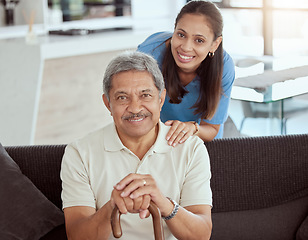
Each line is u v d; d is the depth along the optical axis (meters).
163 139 1.86
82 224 1.67
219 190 2.17
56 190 2.14
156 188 1.51
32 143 4.15
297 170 2.21
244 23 5.41
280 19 4.99
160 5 6.16
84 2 5.46
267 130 3.01
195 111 2.30
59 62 4.20
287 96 2.77
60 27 5.06
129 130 1.75
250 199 2.19
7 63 4.11
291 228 2.21
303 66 3.42
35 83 4.05
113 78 1.73
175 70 2.25
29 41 4.14
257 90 2.90
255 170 2.18
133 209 1.48
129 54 1.75
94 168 1.83
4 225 1.96
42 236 2.02
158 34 2.39
